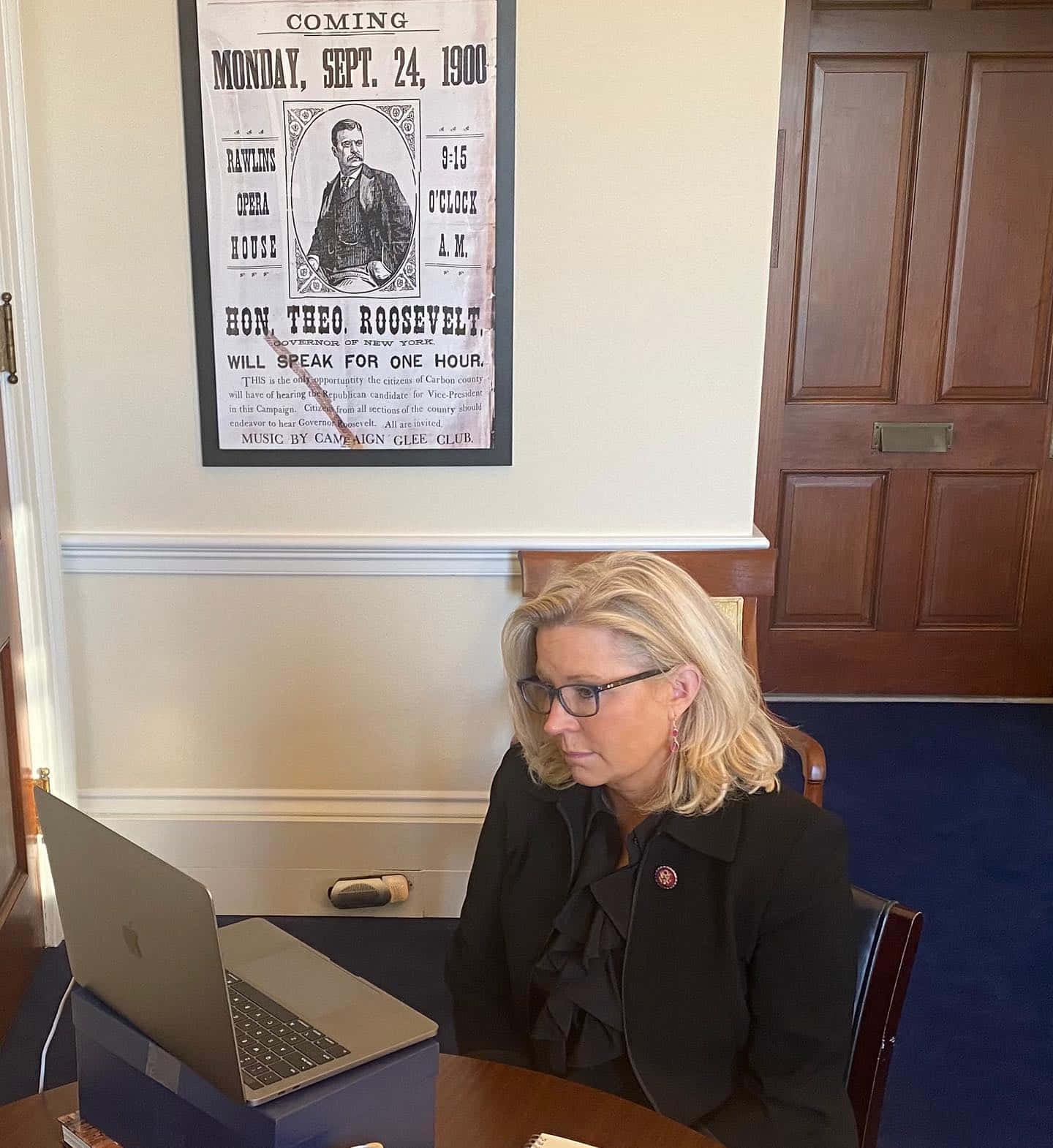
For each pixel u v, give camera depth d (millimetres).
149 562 2732
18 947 2502
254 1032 1069
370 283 2584
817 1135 1316
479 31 2453
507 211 2545
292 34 2461
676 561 2691
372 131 2506
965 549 4156
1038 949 2771
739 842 1416
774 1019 1380
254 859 2879
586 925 1479
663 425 2674
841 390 4008
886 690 4285
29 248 2502
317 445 2674
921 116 3770
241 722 2838
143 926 1012
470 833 2861
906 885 3037
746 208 2555
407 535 2729
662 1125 1198
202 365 2629
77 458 2689
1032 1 3688
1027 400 4016
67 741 2740
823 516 4113
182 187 2547
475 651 2797
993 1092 2291
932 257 3887
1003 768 3758
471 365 2631
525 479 2705
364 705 2826
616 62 2480
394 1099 1048
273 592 2760
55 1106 1220
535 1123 1197
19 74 2434
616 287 2596
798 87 3742
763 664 4254
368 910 2893
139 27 2469
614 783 1492
